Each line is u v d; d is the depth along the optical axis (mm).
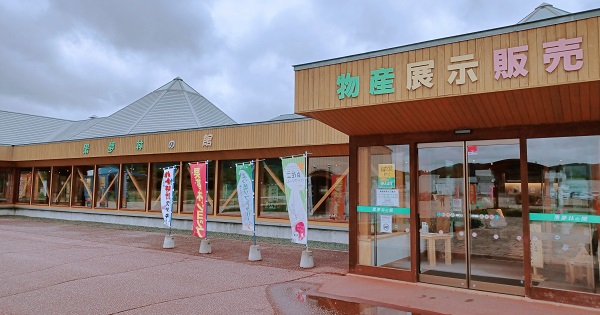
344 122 6793
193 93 22750
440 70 5406
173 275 7539
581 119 5648
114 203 17016
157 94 21953
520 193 6148
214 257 9344
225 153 13680
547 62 4750
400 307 5590
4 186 20578
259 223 12914
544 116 5719
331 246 11016
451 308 5512
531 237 5934
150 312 5414
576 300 5500
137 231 14273
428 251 6871
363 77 5992
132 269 8031
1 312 5379
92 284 6832
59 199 19109
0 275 7434
